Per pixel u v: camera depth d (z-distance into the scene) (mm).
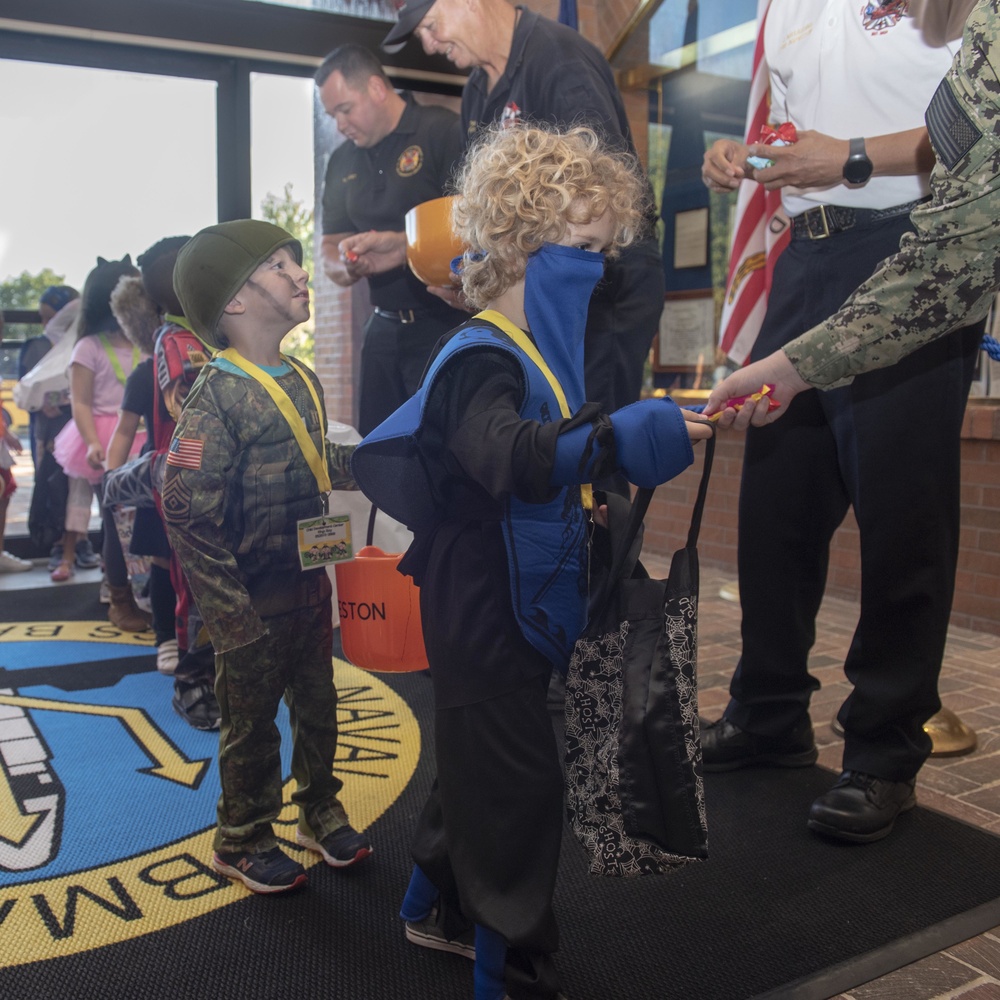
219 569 1763
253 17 4688
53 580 4793
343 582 1869
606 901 1879
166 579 3260
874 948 1716
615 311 2449
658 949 1718
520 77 2492
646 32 4820
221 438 1772
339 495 3457
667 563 4988
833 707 2955
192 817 2240
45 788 2387
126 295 3471
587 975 1641
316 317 5449
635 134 5199
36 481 4836
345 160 3371
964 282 1575
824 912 1838
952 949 1729
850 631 3771
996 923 1801
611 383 2475
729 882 1950
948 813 2268
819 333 1642
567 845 2098
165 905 1857
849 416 2131
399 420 1331
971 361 2088
